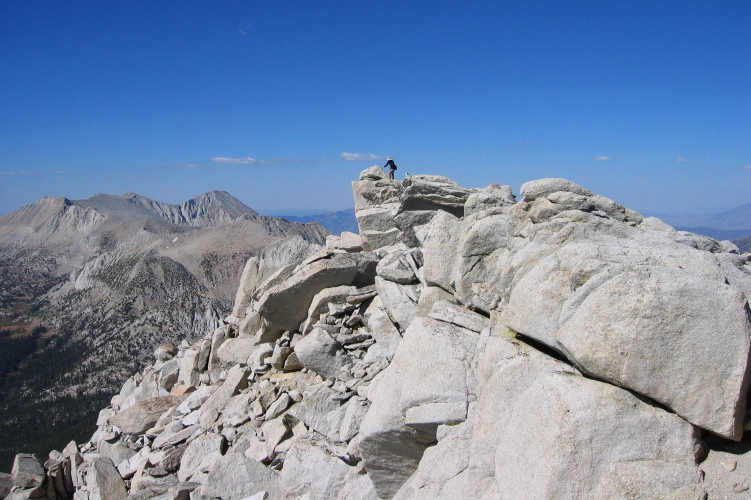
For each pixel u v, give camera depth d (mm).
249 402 22328
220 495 18766
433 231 17875
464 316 14969
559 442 9125
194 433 22953
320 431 18766
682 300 9406
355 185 30906
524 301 12250
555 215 14211
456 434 12836
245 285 30562
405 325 18625
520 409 10164
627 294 9797
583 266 11336
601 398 9406
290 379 22328
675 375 9273
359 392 18266
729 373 9070
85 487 24078
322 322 22188
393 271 19578
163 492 20250
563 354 11367
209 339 30156
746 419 9297
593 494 8812
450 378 13547
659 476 8727
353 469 17047
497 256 15797
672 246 12789
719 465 9102
